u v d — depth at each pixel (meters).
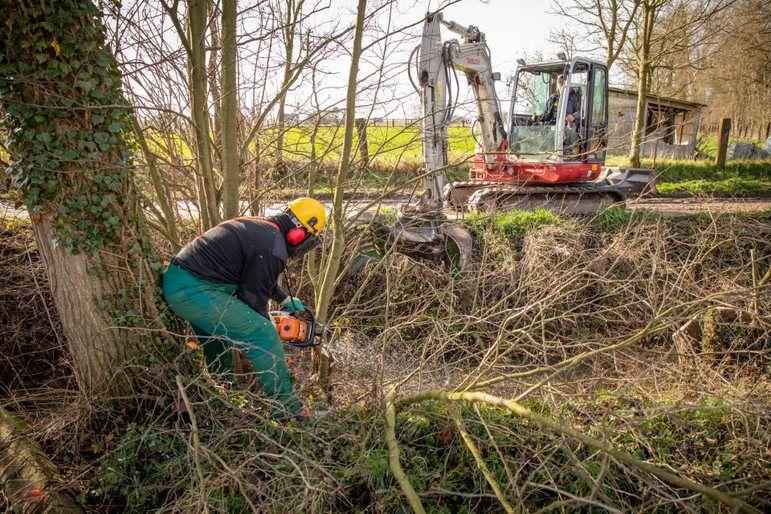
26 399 3.49
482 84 7.73
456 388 3.18
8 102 2.61
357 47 3.31
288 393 3.32
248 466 2.72
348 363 4.05
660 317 2.70
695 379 3.49
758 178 15.24
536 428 3.16
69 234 2.84
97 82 2.79
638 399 3.53
